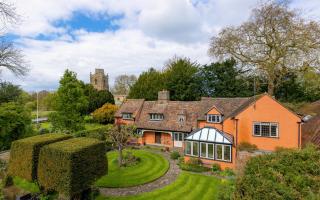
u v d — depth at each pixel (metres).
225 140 25.41
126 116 41.16
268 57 37.12
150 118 38.97
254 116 25.44
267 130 24.88
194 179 22.14
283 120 24.05
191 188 19.92
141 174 23.50
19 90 44.66
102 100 62.44
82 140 16.89
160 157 30.14
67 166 14.05
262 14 34.88
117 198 18.05
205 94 48.19
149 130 37.59
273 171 7.46
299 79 40.00
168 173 24.19
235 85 45.31
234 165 24.61
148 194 18.80
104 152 17.00
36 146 16.22
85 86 63.47
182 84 48.34
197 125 33.09
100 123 54.09
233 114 27.67
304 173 7.38
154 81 54.31
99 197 18.23
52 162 14.80
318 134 21.64
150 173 23.81
